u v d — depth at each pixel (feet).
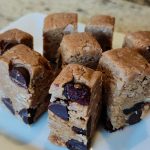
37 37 0.91
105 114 0.68
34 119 0.68
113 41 0.90
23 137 0.65
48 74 0.67
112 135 0.67
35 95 0.66
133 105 0.66
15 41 0.74
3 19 1.03
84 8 1.11
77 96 0.57
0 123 0.67
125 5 1.14
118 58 0.64
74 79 0.59
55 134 0.64
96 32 0.81
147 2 1.18
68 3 1.13
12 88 0.66
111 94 0.64
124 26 1.04
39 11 1.08
